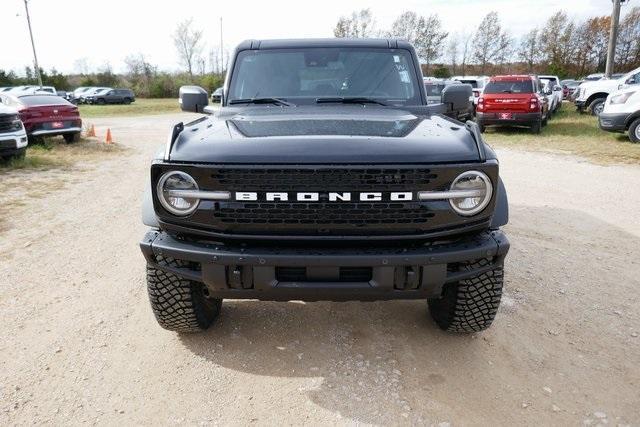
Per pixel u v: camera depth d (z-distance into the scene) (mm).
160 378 3043
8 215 6715
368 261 2611
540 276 4531
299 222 2639
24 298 4117
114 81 64000
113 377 3057
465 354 3283
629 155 11117
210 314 3504
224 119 3486
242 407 2781
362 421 2666
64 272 4676
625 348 3385
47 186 8727
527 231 5824
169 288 3109
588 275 4570
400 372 3082
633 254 5109
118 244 5492
